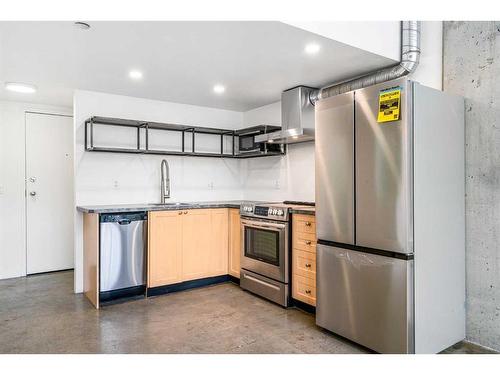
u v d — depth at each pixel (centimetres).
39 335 277
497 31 254
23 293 388
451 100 258
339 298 268
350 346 258
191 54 283
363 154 248
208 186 493
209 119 491
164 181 442
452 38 278
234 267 425
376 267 241
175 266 392
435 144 244
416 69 300
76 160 394
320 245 283
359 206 252
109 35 246
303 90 374
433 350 242
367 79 319
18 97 434
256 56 288
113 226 352
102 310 335
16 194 459
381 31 284
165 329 289
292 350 251
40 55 285
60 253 493
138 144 423
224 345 259
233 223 427
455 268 260
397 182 228
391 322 232
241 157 495
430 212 239
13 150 457
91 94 402
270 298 356
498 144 254
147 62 303
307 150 409
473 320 266
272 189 463
